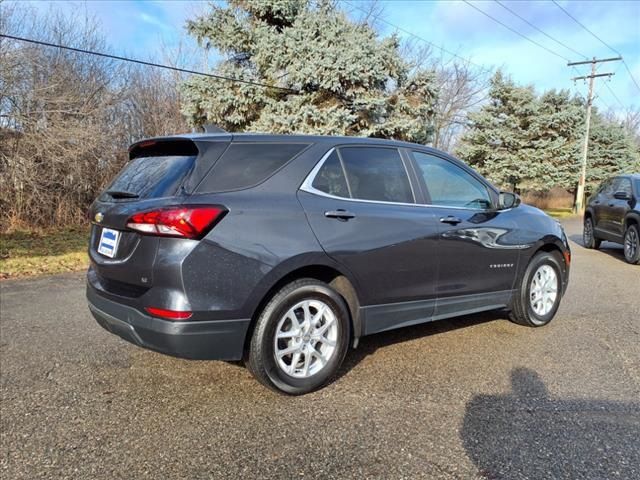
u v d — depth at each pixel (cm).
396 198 350
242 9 1434
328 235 303
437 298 367
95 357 369
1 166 1134
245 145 299
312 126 1271
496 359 367
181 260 257
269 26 1397
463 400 297
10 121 1131
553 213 2647
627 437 254
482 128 2492
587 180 2905
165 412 281
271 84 1376
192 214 259
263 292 279
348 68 1235
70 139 1179
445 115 3170
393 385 319
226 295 267
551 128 2475
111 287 294
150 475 220
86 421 271
